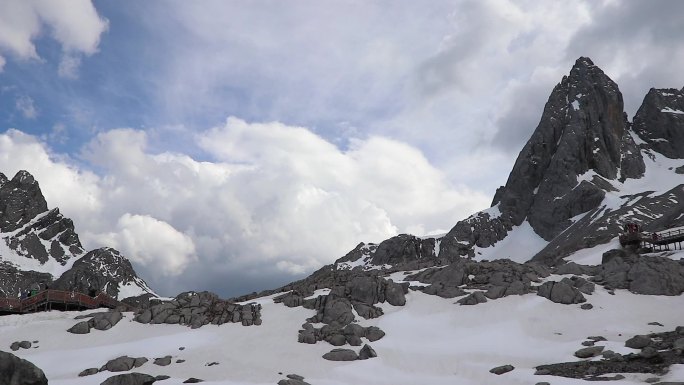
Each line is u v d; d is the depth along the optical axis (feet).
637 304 168.55
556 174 586.86
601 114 629.10
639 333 142.41
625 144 630.33
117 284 650.02
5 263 637.71
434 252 598.75
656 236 269.03
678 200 463.42
